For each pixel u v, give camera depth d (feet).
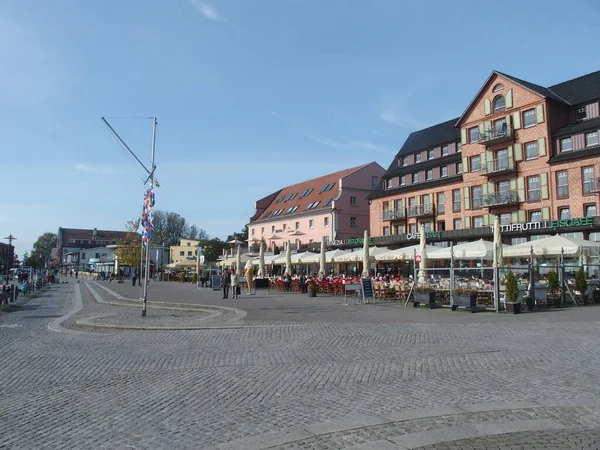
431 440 16.61
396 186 180.04
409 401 21.59
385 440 16.70
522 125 136.26
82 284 197.16
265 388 24.39
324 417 19.52
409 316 56.80
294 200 238.68
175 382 25.93
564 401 21.04
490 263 126.21
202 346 37.58
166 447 16.57
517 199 135.54
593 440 16.38
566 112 133.49
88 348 37.22
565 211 124.88
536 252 72.02
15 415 20.56
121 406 21.63
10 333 46.39
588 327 44.19
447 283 72.38
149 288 145.59
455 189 155.74
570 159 123.44
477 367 28.35
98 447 16.70
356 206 206.69
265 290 121.49
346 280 98.37
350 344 37.29
